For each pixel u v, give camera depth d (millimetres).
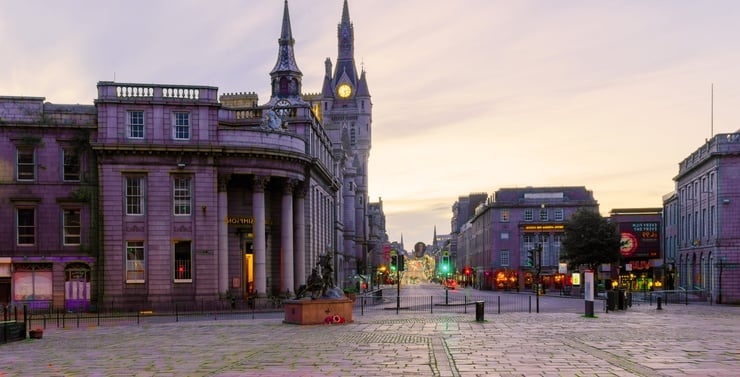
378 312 45938
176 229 51844
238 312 47938
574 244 88938
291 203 57094
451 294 90188
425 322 34312
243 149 52969
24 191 50562
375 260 165625
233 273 55125
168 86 52250
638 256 97688
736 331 28312
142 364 18984
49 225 50781
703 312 44875
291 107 63781
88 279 51094
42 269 50469
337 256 87875
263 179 54375
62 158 51312
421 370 16969
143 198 51656
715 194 66750
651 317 38344
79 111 52562
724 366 17516
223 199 53156
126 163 51219
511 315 40688
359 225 123750
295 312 34219
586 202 119000
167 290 51281
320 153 72500
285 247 56625
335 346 22797
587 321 34750
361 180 125875
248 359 19625
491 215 122000
